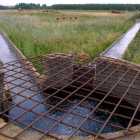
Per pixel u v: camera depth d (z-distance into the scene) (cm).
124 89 651
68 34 1409
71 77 745
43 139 307
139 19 3528
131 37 1633
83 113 599
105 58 701
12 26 1741
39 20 2283
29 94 670
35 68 834
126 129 320
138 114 607
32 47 1098
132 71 602
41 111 595
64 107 626
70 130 519
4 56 1063
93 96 710
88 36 1416
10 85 707
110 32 1644
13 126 332
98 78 721
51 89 727
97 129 534
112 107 641
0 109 549
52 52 1068
